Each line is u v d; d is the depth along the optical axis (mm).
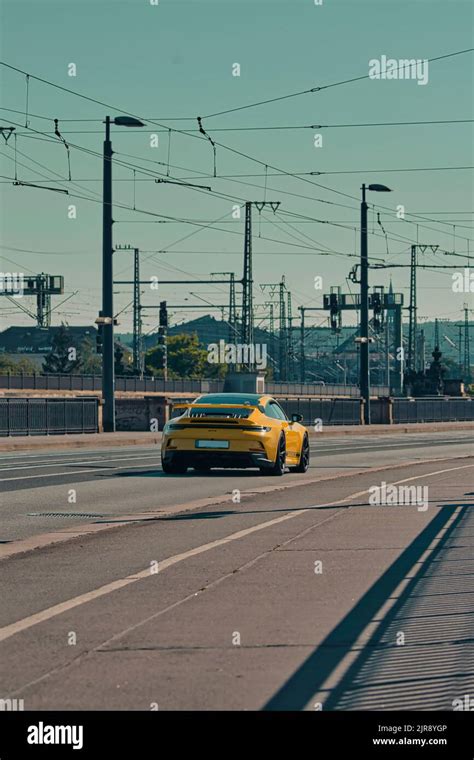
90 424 51094
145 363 153750
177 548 12844
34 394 68688
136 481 22547
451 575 10852
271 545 12961
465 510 16938
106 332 47000
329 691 6742
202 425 23344
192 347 154000
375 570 11148
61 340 148750
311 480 23094
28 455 32750
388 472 25797
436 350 95875
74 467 26625
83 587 10273
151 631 8359
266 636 8180
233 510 16953
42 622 8688
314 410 64562
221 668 7270
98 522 15453
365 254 62312
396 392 110500
